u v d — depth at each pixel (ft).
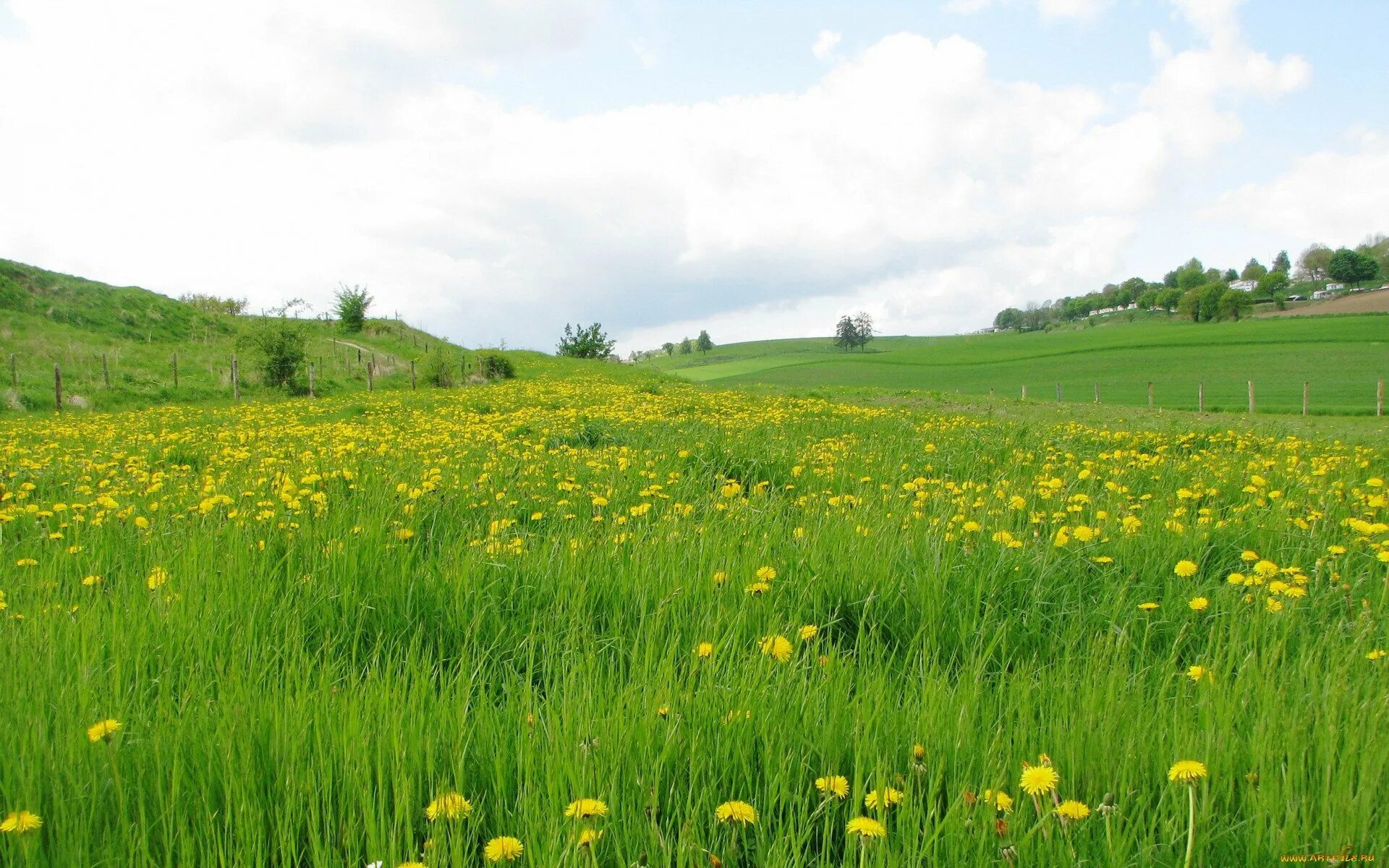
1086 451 36.63
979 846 5.98
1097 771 7.22
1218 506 20.90
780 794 6.93
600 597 12.43
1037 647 10.97
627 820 6.43
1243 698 8.39
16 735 7.06
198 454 34.73
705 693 8.31
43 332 113.60
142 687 8.58
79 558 13.92
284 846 6.22
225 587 11.66
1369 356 215.10
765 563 13.46
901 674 9.75
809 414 61.26
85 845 6.02
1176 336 313.53
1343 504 19.25
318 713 7.77
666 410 65.10
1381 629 10.73
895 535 15.12
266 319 119.75
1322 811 6.25
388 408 68.90
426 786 7.16
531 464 27.76
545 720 8.07
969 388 231.71
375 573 12.23
